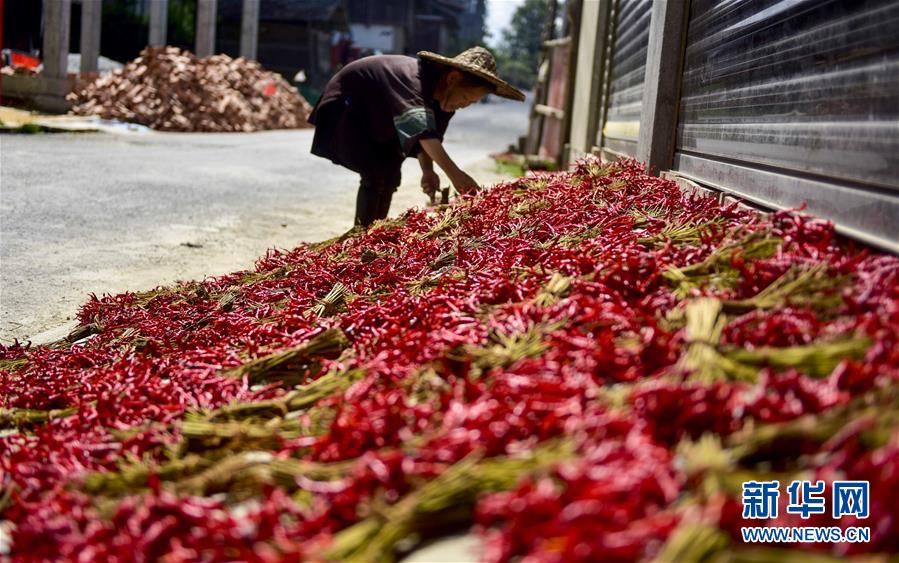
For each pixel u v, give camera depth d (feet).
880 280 7.83
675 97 18.25
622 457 5.49
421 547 5.79
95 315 15.02
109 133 68.85
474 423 6.46
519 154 70.79
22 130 61.87
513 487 5.65
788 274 8.47
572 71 47.14
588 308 8.87
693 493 5.37
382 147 20.30
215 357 10.92
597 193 14.83
